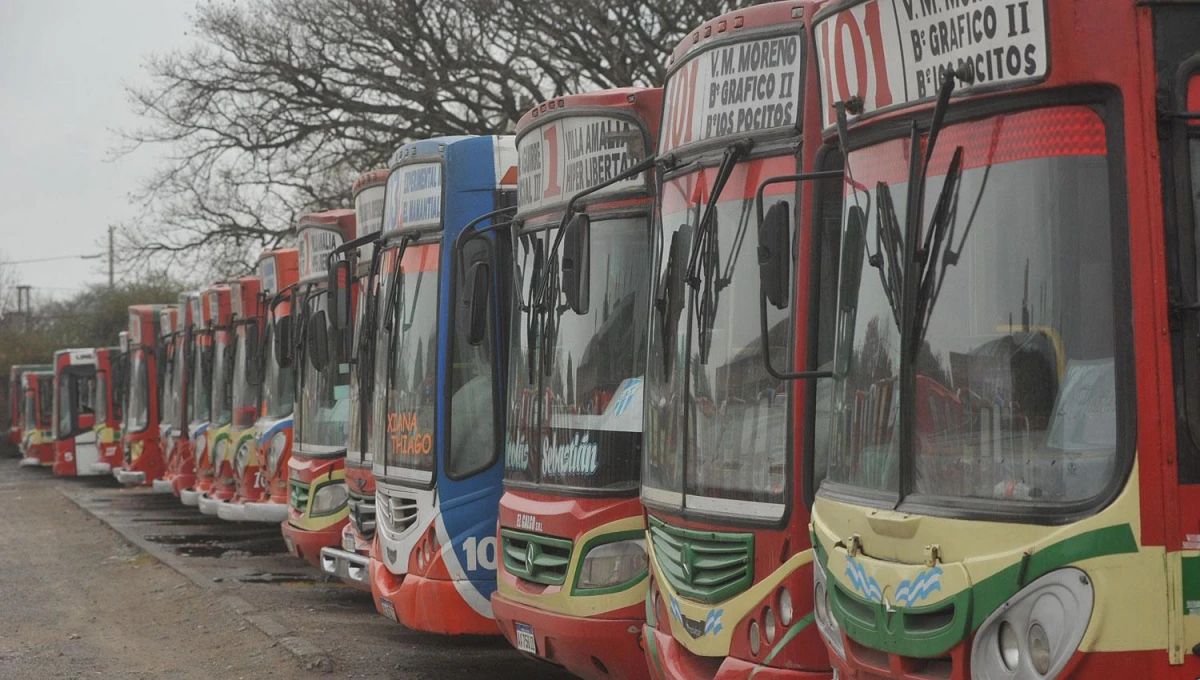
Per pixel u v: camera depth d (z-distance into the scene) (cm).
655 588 666
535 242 825
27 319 6512
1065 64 405
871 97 486
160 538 2047
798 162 583
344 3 2361
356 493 1110
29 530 2336
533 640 768
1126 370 389
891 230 470
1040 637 390
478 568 894
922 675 427
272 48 2484
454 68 2311
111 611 1381
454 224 940
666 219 670
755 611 577
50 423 4288
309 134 2481
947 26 443
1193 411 388
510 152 952
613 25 2089
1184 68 400
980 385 423
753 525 580
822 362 568
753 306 599
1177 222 395
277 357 1431
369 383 1088
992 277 423
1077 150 407
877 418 471
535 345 809
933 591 419
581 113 784
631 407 732
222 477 1853
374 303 1062
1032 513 397
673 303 658
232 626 1205
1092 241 402
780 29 601
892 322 467
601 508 732
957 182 437
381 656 1030
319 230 1343
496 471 898
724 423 608
